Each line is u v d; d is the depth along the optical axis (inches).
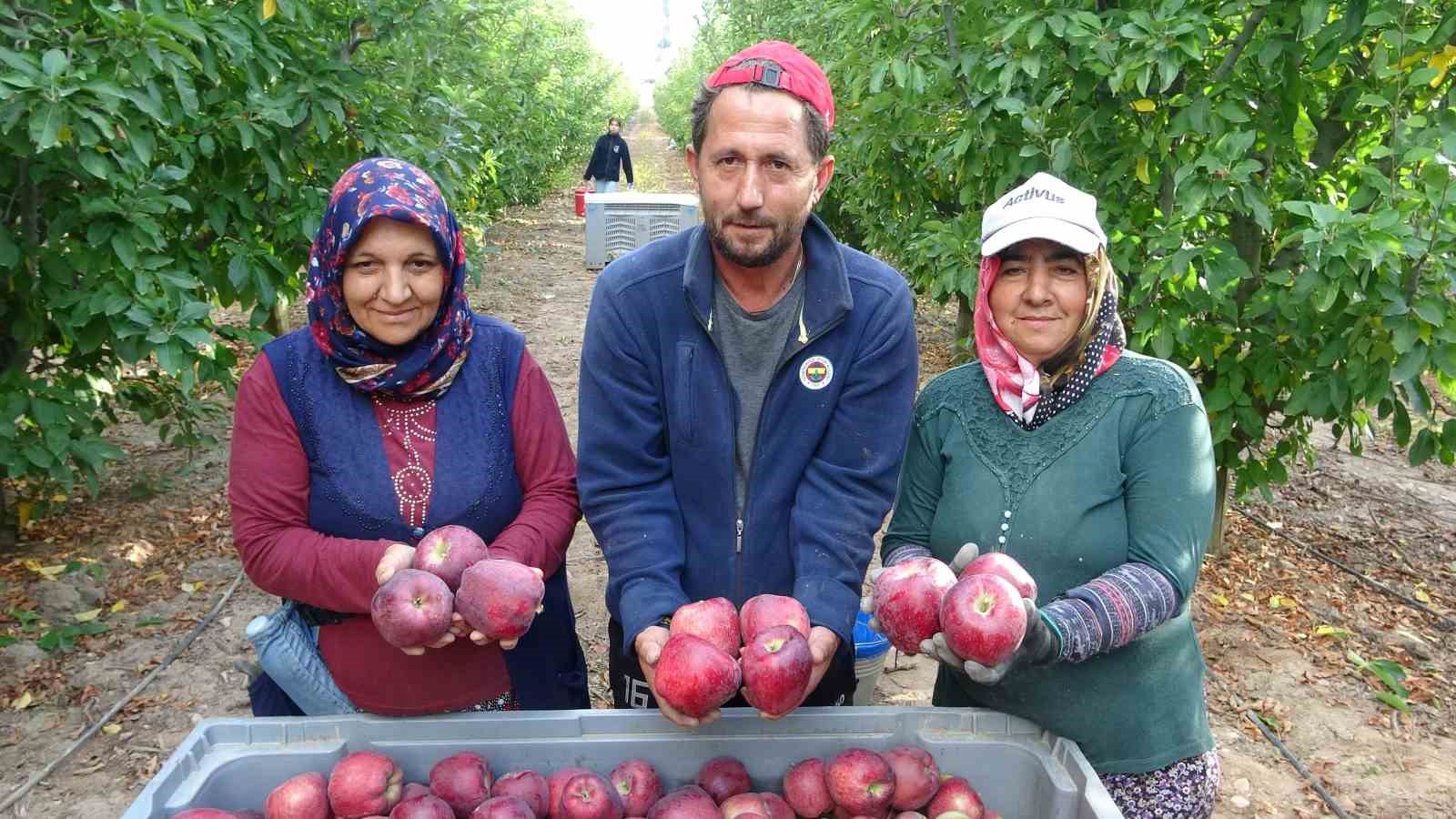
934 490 80.9
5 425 154.9
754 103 68.6
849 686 86.4
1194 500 70.1
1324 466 269.1
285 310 325.1
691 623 69.8
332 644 79.1
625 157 842.2
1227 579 195.2
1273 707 151.3
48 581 172.7
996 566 64.9
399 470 78.4
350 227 71.4
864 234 336.8
